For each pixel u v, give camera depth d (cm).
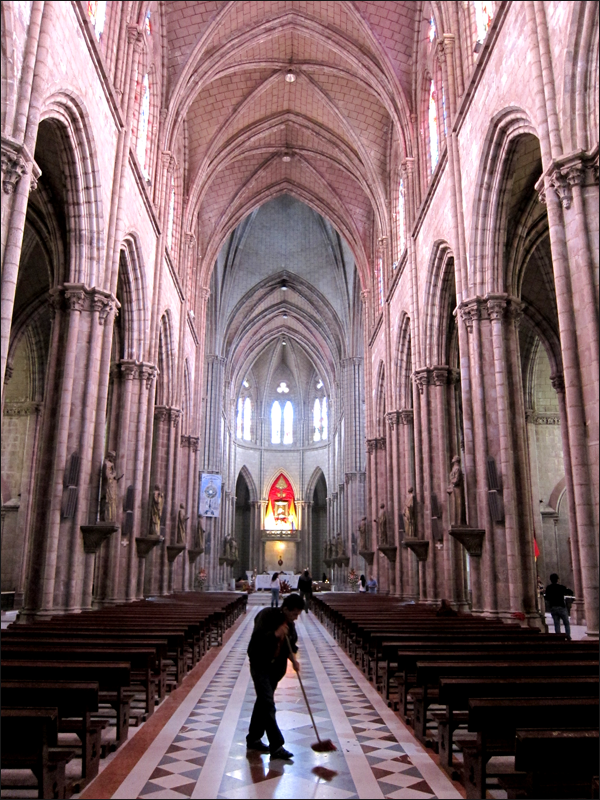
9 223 1128
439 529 2336
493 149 1734
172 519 3053
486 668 731
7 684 627
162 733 875
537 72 1366
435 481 2395
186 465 3803
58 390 1691
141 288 2322
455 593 2198
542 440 3350
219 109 3269
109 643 938
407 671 912
